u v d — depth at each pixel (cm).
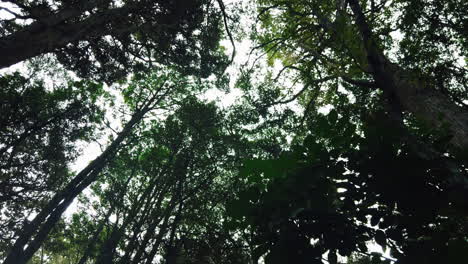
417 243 113
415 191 118
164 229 1141
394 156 120
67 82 1641
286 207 121
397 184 120
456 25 678
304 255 120
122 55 1210
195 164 1345
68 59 1182
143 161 1669
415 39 701
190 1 1070
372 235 122
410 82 401
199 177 1328
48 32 739
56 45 777
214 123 1435
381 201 122
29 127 1330
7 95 1218
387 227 121
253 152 1309
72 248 2048
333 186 125
